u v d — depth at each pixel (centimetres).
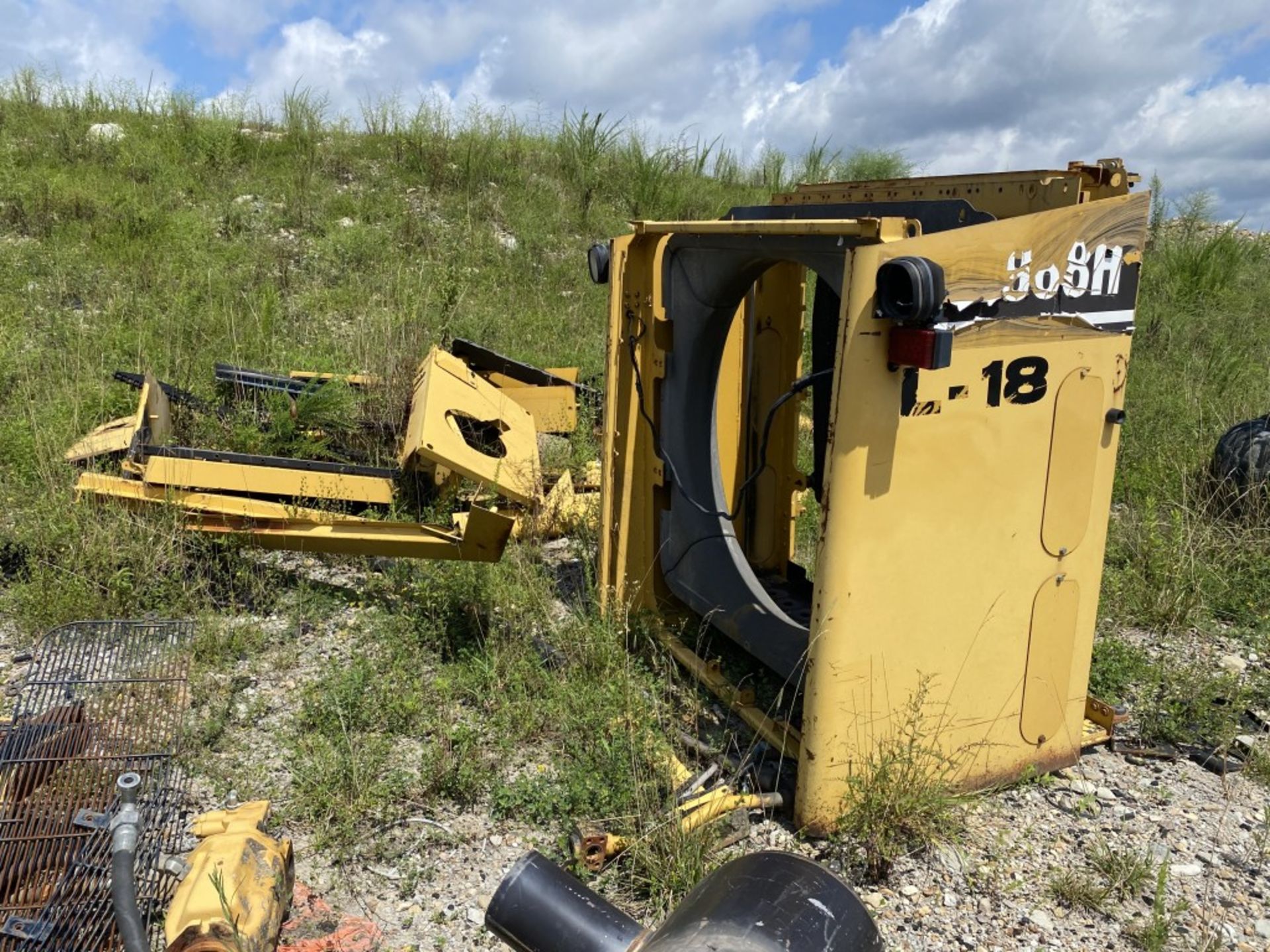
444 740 349
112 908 245
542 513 530
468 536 412
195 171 1085
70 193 929
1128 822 329
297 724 360
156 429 519
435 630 418
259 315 754
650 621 423
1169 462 637
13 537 456
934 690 316
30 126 1121
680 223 354
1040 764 349
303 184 1089
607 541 428
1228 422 706
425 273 925
